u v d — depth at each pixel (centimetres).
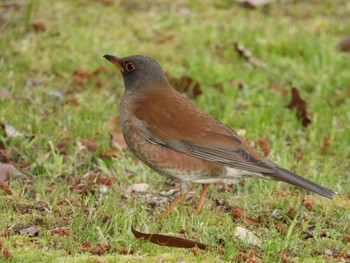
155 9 1833
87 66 1527
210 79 1509
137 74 1051
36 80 1465
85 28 1683
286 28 1772
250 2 1872
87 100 1402
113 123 1309
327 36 1752
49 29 1633
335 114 1424
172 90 1061
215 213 1012
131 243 882
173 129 1008
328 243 947
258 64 1606
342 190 1126
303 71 1590
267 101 1444
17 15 1667
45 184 1077
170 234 923
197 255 863
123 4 1841
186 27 1738
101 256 852
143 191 1096
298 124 1373
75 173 1142
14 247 863
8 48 1542
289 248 922
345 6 1920
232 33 1714
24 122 1278
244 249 910
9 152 1186
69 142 1218
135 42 1662
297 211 1039
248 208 1045
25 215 954
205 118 1025
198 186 1122
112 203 1002
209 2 1892
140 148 1024
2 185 1034
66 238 892
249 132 1316
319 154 1280
